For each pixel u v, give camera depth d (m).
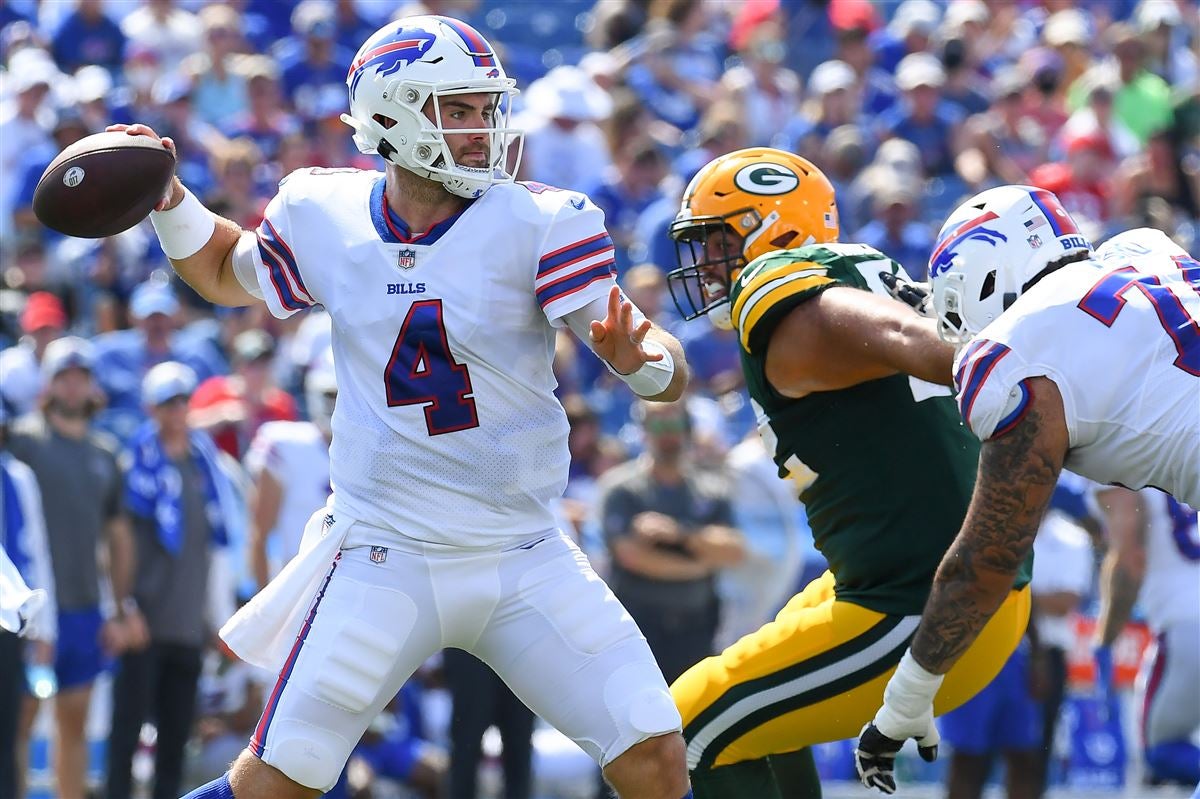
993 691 21.31
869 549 13.23
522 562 11.70
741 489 24.52
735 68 41.31
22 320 29.47
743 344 13.41
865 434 13.16
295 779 11.51
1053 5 45.19
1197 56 43.47
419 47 11.30
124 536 23.12
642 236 32.69
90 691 23.08
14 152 34.00
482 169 11.48
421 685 25.42
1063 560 22.42
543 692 11.69
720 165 14.33
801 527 26.38
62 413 23.14
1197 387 10.91
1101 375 10.94
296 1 41.19
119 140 11.81
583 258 11.41
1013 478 11.05
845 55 39.44
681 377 11.43
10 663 21.11
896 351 12.21
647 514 23.70
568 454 12.02
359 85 11.46
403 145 11.30
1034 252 11.68
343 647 11.52
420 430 11.48
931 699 12.02
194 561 23.39
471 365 11.45
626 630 11.71
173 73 37.91
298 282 11.84
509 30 45.03
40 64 34.81
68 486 22.78
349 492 11.80
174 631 23.16
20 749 22.33
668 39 39.28
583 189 34.94
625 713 11.45
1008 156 37.56
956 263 11.80
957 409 13.34
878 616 13.20
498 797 24.25
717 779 13.83
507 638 11.73
